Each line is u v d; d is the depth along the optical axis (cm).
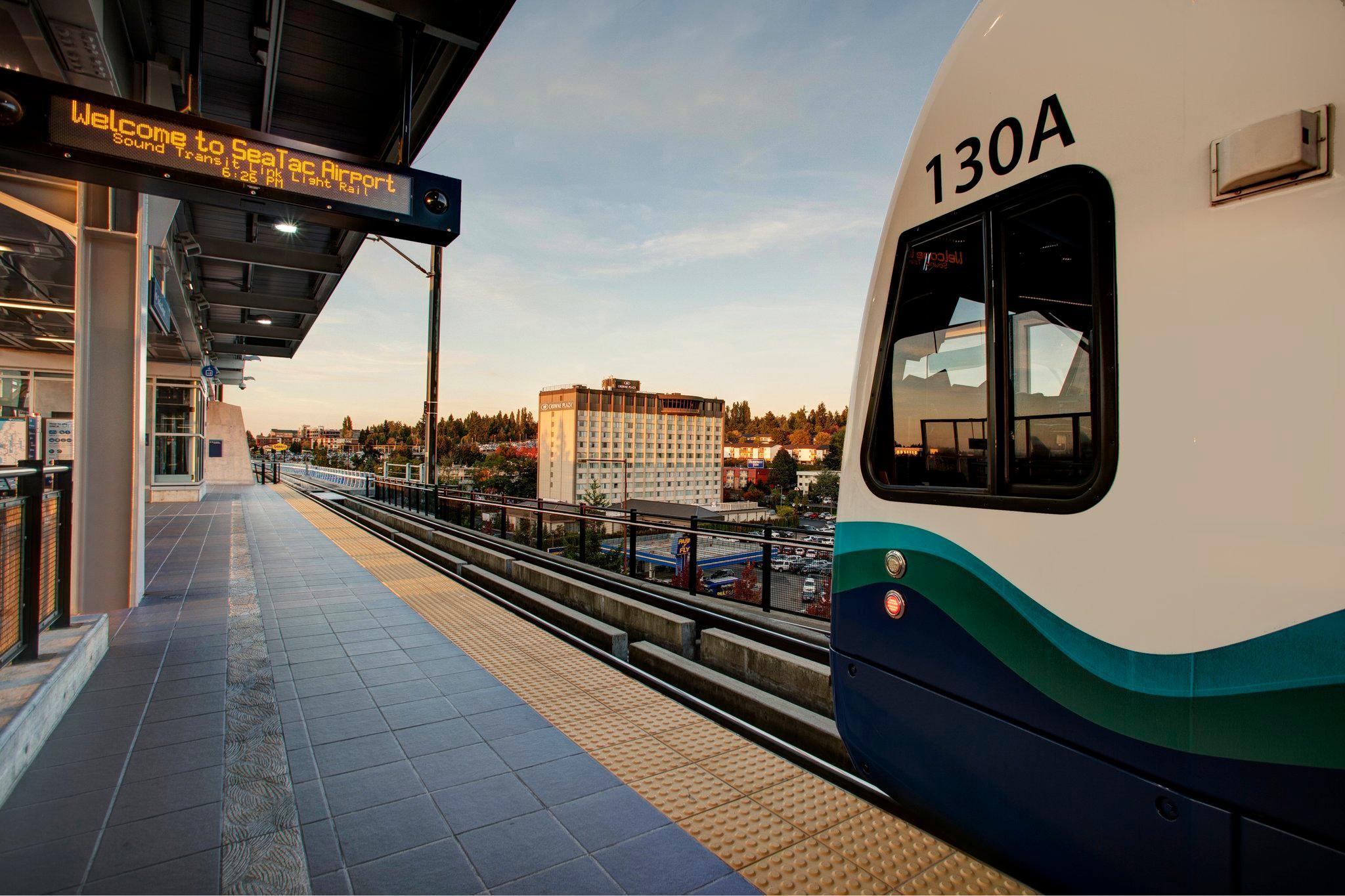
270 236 1172
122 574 614
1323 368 141
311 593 688
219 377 2967
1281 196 150
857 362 271
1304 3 151
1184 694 159
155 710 378
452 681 427
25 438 431
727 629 569
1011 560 202
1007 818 204
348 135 856
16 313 1238
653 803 282
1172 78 172
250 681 425
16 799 281
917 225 246
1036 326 201
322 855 244
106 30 537
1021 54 212
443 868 237
